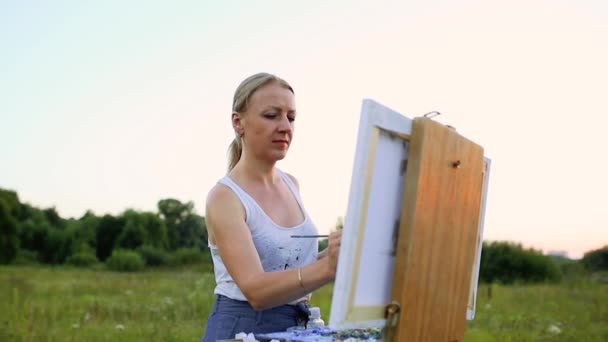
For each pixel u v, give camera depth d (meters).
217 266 3.06
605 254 25.23
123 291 15.40
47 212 54.66
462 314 2.78
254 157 3.04
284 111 3.02
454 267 2.59
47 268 41.72
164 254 45.19
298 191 3.32
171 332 8.55
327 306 10.77
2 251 48.81
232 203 2.89
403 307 2.20
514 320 9.93
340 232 2.35
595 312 11.32
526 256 22.34
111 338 8.19
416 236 2.21
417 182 2.20
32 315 9.83
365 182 2.04
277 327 3.00
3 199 49.75
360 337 2.71
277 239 2.99
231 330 2.97
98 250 52.75
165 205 54.09
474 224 2.77
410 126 2.25
